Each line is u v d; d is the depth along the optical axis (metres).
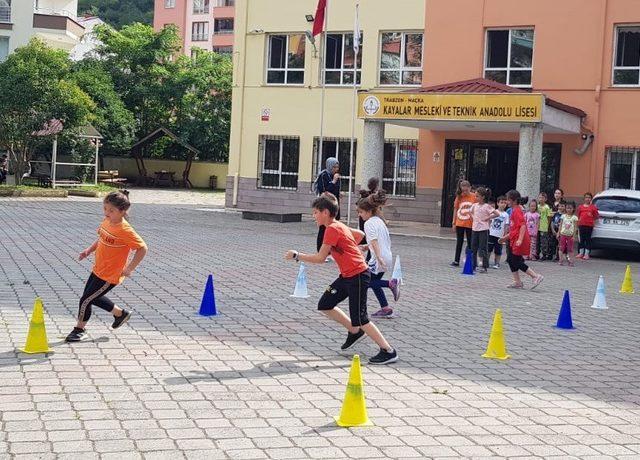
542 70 26.94
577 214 22.75
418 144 28.84
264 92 31.73
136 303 11.35
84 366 7.82
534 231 21.31
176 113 56.12
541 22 26.91
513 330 10.96
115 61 55.47
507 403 7.36
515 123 23.33
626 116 25.84
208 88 55.53
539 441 6.31
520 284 15.34
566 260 21.59
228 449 5.75
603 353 9.82
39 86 35.44
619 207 21.72
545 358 9.36
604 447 6.24
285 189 31.59
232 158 32.31
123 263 8.86
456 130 27.88
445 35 28.52
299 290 12.70
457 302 13.12
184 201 38.56
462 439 6.25
